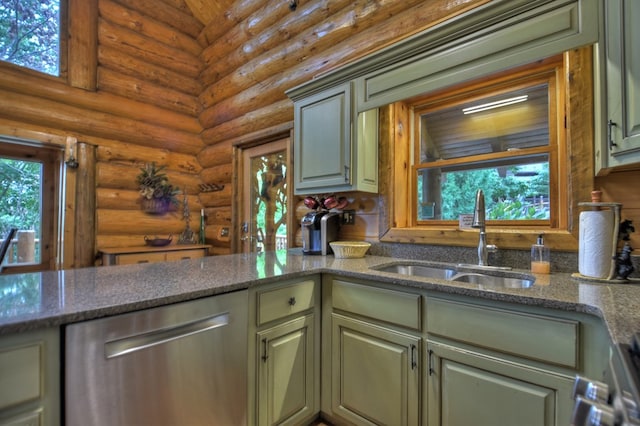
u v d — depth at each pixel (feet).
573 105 4.71
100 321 3.02
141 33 11.25
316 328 5.41
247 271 4.99
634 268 4.15
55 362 2.79
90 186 10.27
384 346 4.66
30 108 9.17
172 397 3.53
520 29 4.49
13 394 2.56
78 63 10.03
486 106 6.25
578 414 2.20
